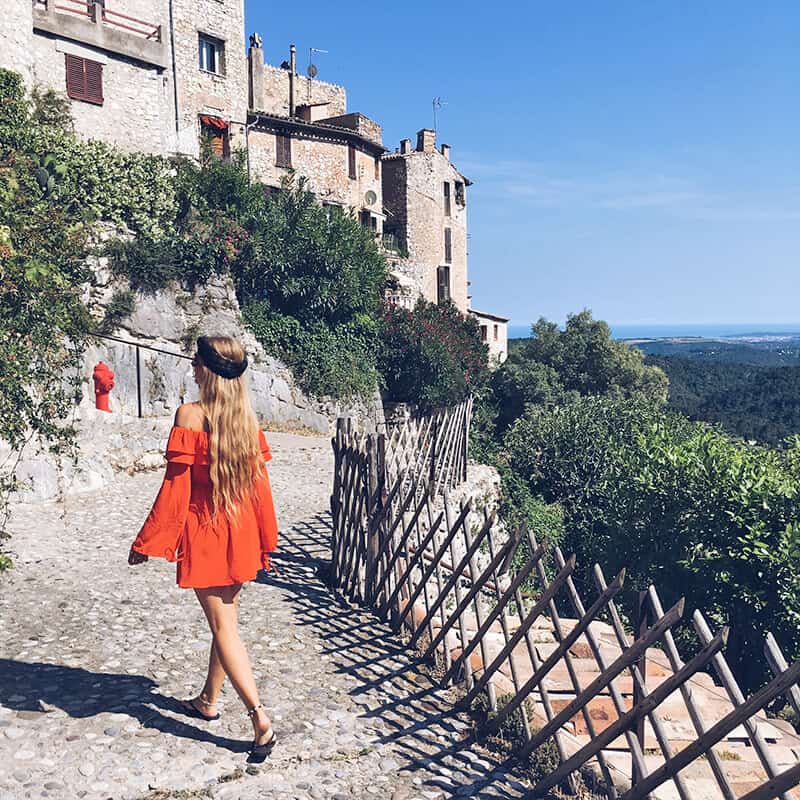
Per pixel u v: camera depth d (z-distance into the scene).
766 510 16.12
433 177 46.53
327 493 13.21
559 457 28.70
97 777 3.87
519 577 4.75
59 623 5.98
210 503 4.03
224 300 22.61
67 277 11.51
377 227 42.00
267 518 4.27
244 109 33.16
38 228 11.95
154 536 3.93
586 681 5.54
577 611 4.24
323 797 3.92
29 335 9.40
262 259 23.88
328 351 25.16
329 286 25.25
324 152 37.62
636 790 3.64
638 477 18.86
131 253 20.33
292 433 22.50
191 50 30.25
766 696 3.01
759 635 16.50
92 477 11.02
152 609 6.48
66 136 20.62
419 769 4.29
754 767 4.74
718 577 16.17
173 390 20.52
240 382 4.15
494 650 5.98
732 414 79.81
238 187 24.14
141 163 22.12
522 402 43.09
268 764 4.16
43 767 3.91
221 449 4.00
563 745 4.30
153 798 3.76
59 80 22.94
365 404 25.78
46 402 9.41
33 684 4.84
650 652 6.59
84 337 10.95
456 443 16.70
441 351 28.58
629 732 3.76
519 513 25.36
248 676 4.12
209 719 4.57
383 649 6.01
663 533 18.22
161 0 29.00
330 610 6.87
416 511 6.51
